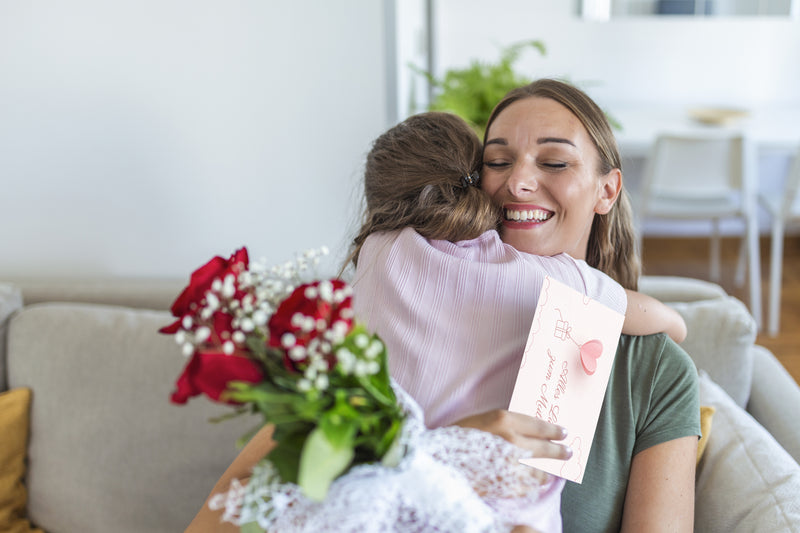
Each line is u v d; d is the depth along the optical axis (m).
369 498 0.58
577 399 0.73
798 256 3.53
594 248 1.02
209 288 0.60
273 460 0.58
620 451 0.84
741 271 3.18
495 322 0.73
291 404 0.54
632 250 1.06
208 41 1.54
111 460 1.25
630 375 0.86
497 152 0.88
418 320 0.74
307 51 1.54
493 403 0.72
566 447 0.67
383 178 0.88
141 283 1.56
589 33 3.40
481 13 3.40
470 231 0.81
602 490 0.83
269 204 1.66
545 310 0.71
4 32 1.55
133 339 1.30
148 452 1.24
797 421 1.14
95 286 1.53
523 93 0.90
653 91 3.48
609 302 0.80
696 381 0.86
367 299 0.78
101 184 1.66
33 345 1.31
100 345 1.30
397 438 0.58
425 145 0.88
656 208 2.76
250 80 1.57
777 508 0.88
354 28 1.52
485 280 0.74
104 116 1.60
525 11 3.38
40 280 1.73
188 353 0.56
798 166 2.53
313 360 0.53
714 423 1.06
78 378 1.28
